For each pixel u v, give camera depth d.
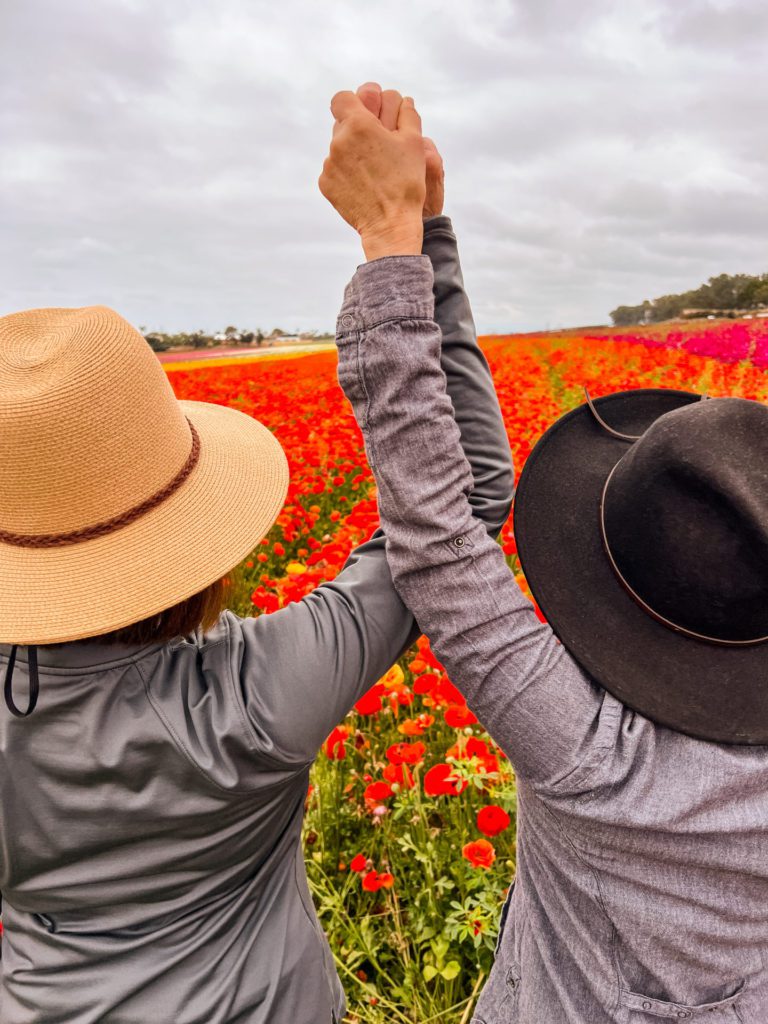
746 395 7.89
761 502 0.73
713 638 0.78
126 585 0.85
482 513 0.97
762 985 0.81
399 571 0.83
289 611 0.93
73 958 0.93
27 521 0.85
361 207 0.85
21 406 0.80
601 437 1.04
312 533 6.01
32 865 0.91
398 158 0.83
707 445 0.76
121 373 0.84
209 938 0.96
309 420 8.87
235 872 0.97
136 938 0.93
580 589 0.87
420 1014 1.96
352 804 2.74
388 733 2.98
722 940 0.78
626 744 0.76
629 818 0.74
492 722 0.81
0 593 0.86
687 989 0.81
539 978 0.92
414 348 0.81
